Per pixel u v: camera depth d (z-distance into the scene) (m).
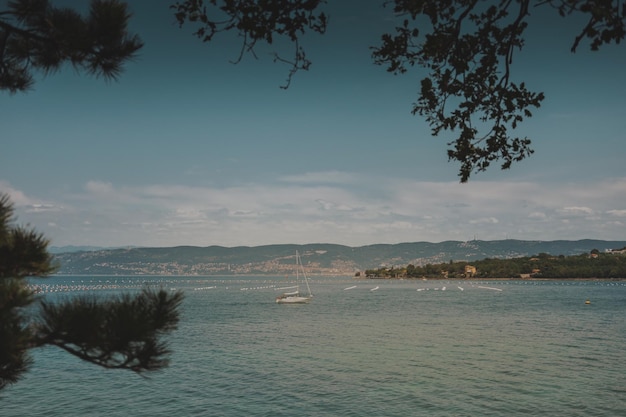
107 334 5.08
